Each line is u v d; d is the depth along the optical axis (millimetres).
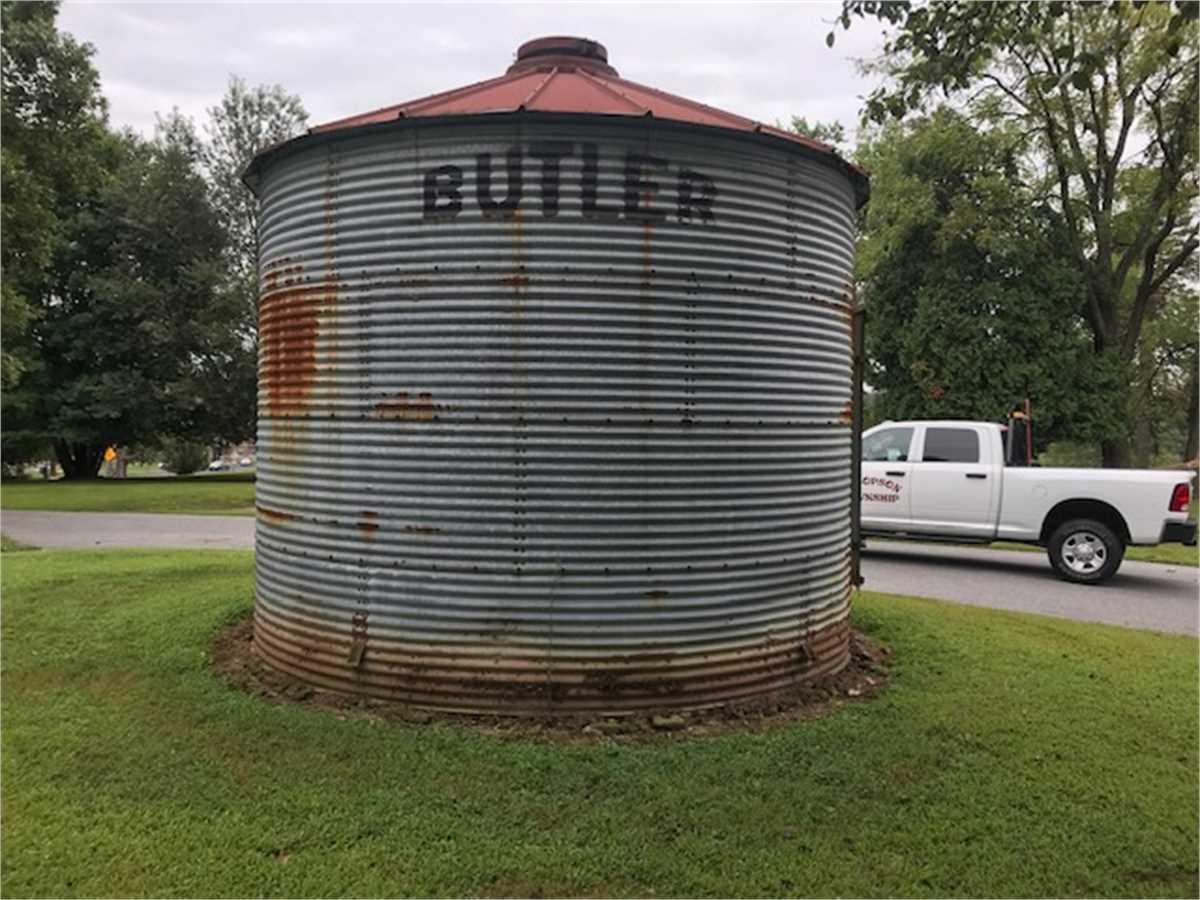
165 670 5387
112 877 3158
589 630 4520
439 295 4547
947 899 3150
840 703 5016
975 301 20938
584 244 4465
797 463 5020
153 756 4137
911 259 22297
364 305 4703
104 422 31734
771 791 3852
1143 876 3338
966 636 6648
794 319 4957
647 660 4582
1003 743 4469
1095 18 10953
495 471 4504
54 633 6254
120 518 17422
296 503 5062
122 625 6457
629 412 4512
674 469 4586
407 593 4648
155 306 30312
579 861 3301
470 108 4707
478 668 4559
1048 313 20844
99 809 3637
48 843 3363
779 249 4863
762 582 4871
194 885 3117
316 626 4965
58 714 4676
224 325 31219
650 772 3982
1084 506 10438
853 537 6441
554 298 4457
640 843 3434
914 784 3975
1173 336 26234
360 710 4668
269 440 5332
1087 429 20750
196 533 14617
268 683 5137
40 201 20297
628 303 4500
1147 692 5352
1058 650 6340
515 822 3568
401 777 3912
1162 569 11578
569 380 4473
